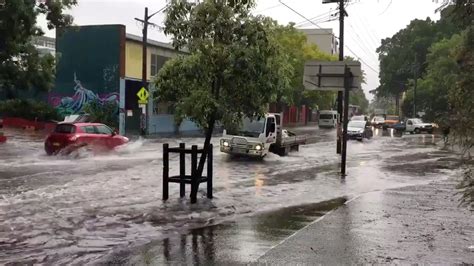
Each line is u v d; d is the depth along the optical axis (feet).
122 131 117.70
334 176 53.16
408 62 273.75
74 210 32.27
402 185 46.57
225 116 34.19
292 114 261.44
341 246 23.66
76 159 64.49
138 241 24.89
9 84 88.38
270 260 21.36
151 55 129.08
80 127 68.44
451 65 184.75
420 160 73.41
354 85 53.98
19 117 117.39
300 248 23.31
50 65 92.53
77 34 121.60
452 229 27.37
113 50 119.24
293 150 85.71
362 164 66.80
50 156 66.54
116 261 21.40
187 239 25.34
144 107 109.70
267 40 34.37
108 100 119.65
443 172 57.88
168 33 35.19
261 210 33.60
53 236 25.67
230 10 34.37
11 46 80.12
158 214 31.30
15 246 23.79
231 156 74.74
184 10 34.88
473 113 17.10
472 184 19.58
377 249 23.16
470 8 19.15
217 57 33.32
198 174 35.55
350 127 129.80
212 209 33.19
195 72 33.78
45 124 112.57
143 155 71.56
